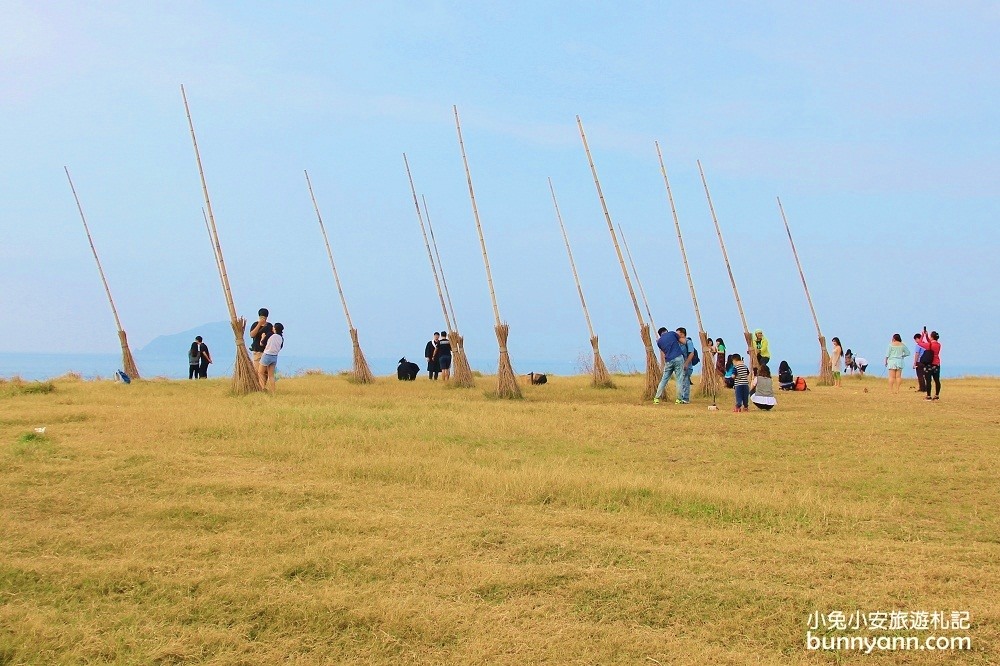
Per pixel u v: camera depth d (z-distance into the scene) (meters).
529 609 7.18
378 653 6.45
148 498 10.17
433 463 12.02
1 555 8.14
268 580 7.65
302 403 18.52
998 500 10.59
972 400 22.78
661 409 18.86
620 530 9.25
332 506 10.02
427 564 8.09
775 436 14.81
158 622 6.88
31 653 6.29
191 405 17.67
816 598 7.38
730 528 9.47
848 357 37.88
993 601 7.36
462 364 27.28
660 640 6.63
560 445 13.86
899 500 10.52
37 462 11.69
